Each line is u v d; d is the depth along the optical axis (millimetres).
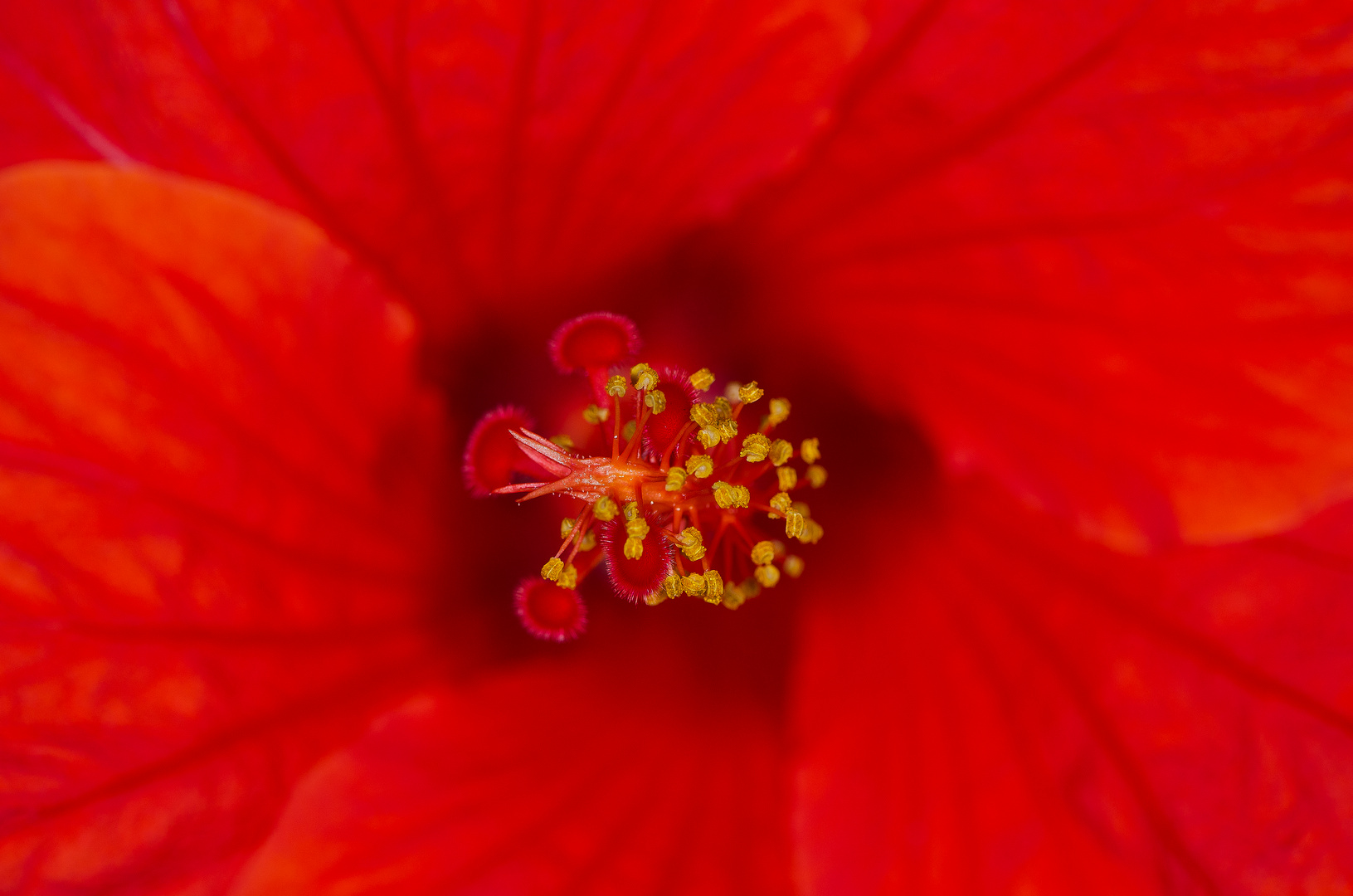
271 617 111
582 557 117
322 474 112
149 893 108
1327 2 107
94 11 105
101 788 107
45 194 104
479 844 114
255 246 107
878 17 110
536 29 108
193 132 107
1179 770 114
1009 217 114
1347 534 112
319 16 106
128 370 107
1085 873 115
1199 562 115
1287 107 108
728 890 117
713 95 112
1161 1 108
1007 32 110
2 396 105
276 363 109
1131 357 114
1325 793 111
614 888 115
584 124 111
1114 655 116
